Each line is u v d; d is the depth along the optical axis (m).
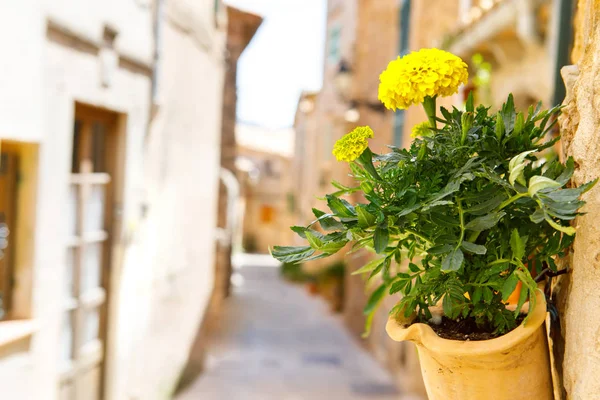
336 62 14.12
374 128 10.19
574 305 0.90
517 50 4.68
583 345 0.86
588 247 0.86
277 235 28.05
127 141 3.94
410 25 7.89
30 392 2.84
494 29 4.53
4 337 2.55
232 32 12.57
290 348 8.62
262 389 6.46
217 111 7.86
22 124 2.65
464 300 0.97
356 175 1.03
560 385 1.00
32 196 2.84
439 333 0.99
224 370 7.16
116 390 4.00
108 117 3.83
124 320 4.10
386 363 7.62
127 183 3.97
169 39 4.97
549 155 1.18
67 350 3.48
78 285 3.54
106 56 3.52
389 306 7.28
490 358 0.89
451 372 0.94
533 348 0.91
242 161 26.39
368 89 10.81
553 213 0.80
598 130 0.87
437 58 0.93
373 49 10.83
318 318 11.34
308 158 18.73
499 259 0.91
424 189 0.90
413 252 1.03
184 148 5.73
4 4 2.48
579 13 1.32
